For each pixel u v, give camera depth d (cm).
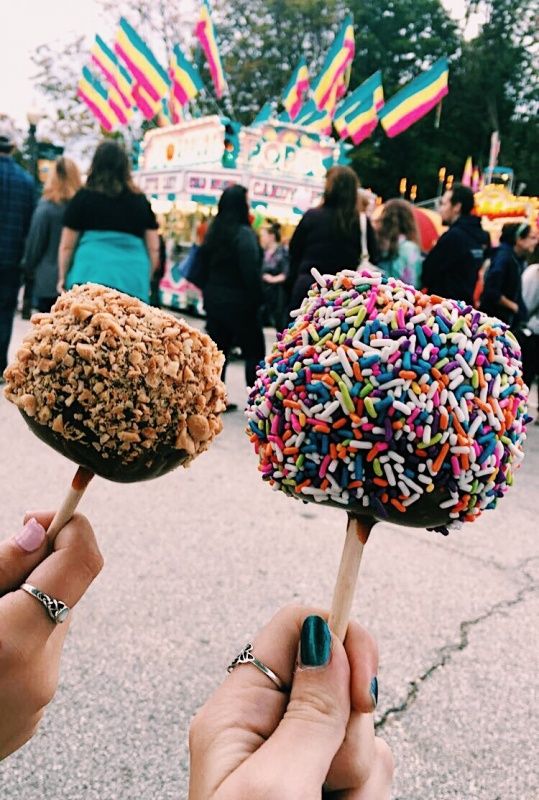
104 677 203
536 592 278
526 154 2909
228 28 2603
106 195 408
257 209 1118
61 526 89
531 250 627
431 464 79
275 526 317
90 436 85
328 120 1252
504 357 86
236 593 254
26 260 572
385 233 477
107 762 174
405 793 173
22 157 1872
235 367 703
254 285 490
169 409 87
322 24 2606
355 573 83
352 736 83
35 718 87
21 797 162
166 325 90
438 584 277
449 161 2797
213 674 208
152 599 244
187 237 1181
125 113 1421
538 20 2798
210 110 2570
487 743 192
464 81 2844
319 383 81
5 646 81
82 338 86
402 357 80
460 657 229
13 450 387
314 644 79
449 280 457
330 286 92
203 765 76
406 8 2756
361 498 81
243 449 432
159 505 328
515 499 395
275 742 74
